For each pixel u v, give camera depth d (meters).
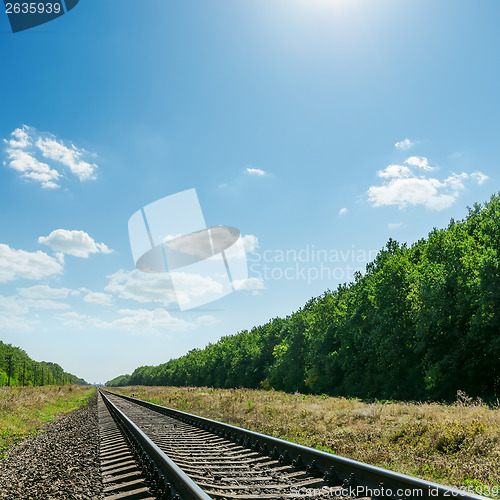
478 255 31.09
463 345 30.28
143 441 9.01
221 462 7.58
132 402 37.47
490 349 27.98
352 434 11.04
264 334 94.00
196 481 6.01
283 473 6.53
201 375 124.50
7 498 6.44
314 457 6.61
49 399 40.28
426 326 33.12
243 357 95.38
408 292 39.19
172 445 10.00
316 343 53.12
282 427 13.38
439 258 39.62
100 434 13.76
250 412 18.83
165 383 182.88
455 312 32.19
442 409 13.84
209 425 13.09
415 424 10.83
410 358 37.75
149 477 6.39
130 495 5.60
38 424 21.89
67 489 6.39
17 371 154.25
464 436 8.91
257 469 6.95
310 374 52.34
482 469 6.75
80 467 8.13
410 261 45.00
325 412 15.51
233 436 10.45
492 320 28.05
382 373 40.22
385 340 37.78
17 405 26.48
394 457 8.16
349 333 46.56
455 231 39.19
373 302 43.62
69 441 13.00
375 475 5.23
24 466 9.52
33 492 6.51
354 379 44.31
